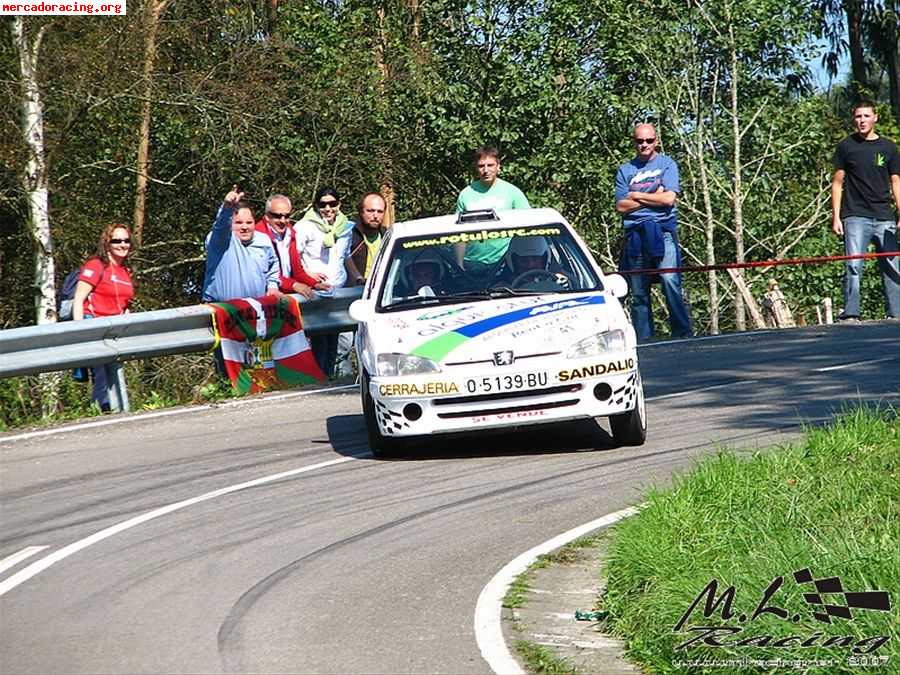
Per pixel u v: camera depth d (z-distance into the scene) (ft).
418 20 175.42
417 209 177.88
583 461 59.41
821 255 175.73
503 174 170.19
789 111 171.94
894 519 41.04
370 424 62.23
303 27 171.63
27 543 50.70
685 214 179.22
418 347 61.05
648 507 43.88
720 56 172.86
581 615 38.83
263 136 157.48
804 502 43.14
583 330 61.11
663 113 170.71
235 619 39.75
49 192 136.87
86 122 145.79
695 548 39.73
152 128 158.81
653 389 79.56
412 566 44.52
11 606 42.42
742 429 64.34
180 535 50.39
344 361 98.43
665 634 34.71
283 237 93.30
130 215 154.30
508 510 51.31
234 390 88.02
